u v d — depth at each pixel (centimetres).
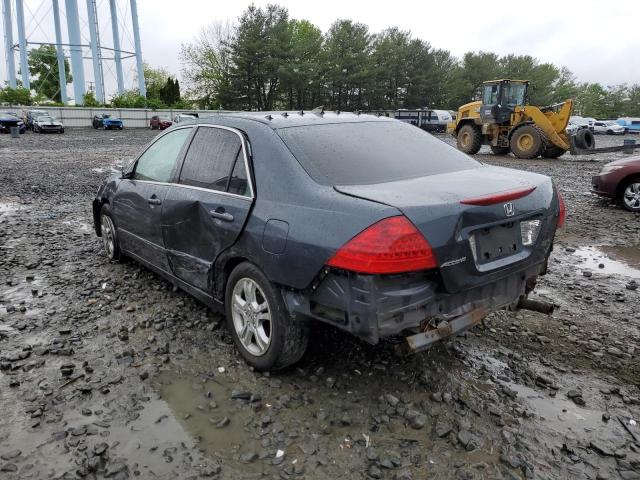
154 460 260
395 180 320
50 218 849
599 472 253
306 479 248
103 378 337
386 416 293
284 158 324
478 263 293
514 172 370
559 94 10606
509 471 253
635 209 912
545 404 311
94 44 6112
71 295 483
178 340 389
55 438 275
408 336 277
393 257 257
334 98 7175
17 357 361
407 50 7444
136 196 475
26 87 6122
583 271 580
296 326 315
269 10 6162
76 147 2533
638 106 11250
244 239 325
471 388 325
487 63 8775
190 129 427
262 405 305
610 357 372
